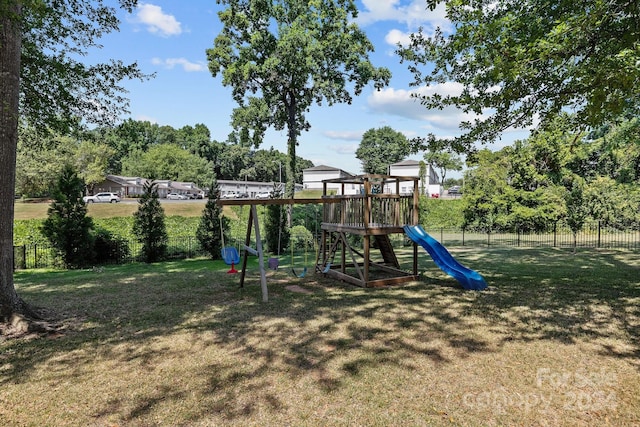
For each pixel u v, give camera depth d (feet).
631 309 20.70
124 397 11.70
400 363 13.97
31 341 16.62
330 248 36.58
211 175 221.05
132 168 210.59
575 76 16.14
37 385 12.53
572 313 20.10
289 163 77.20
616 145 50.19
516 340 16.19
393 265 36.09
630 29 14.49
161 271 38.81
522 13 20.30
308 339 16.67
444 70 23.94
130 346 16.05
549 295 24.38
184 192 200.34
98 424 10.28
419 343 15.99
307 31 64.95
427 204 87.30
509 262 40.73
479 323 18.60
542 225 79.41
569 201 76.84
